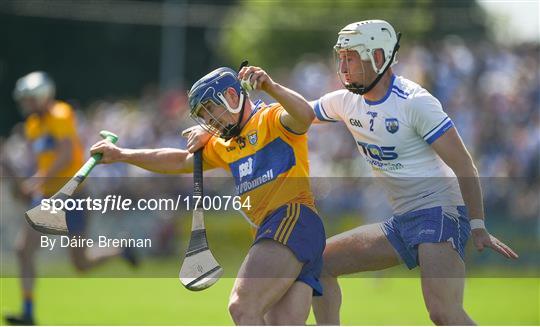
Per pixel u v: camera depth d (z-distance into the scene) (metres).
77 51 144.00
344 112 23.33
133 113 83.56
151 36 144.25
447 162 21.97
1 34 141.12
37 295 45.31
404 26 90.25
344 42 22.17
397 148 22.59
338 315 23.80
